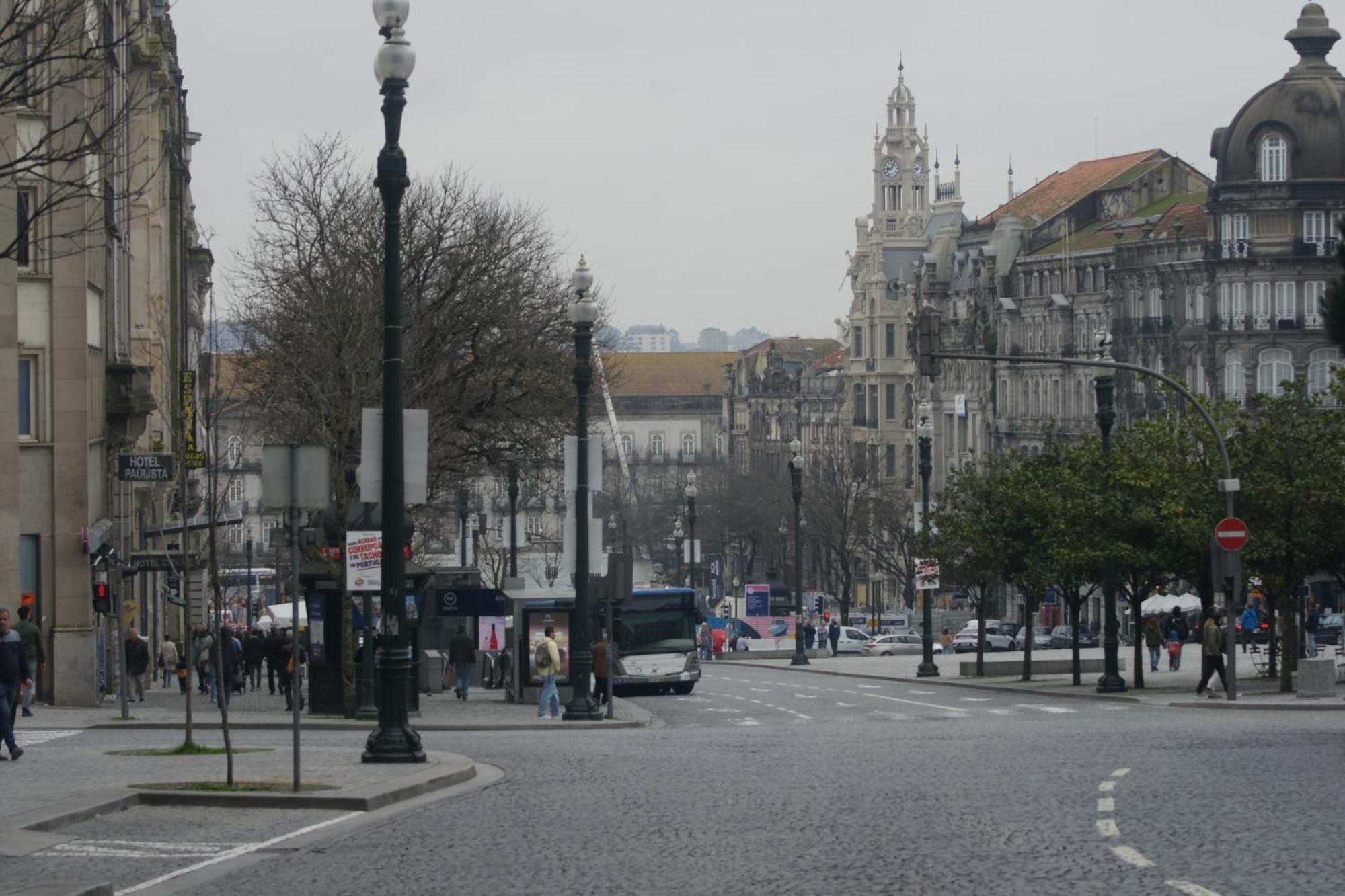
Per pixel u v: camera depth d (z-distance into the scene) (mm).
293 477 31578
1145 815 25672
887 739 43031
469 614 91500
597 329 102688
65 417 63188
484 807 28766
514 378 86312
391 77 36438
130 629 72750
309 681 60188
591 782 32156
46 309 63062
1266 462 68750
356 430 72312
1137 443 77562
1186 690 71812
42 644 53531
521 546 144750
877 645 145250
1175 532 69938
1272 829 24125
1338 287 61688
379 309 78250
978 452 195250
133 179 92812
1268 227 153750
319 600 60344
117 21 69312
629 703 75438
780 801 28562
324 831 26469
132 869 23312
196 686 89250
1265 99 154500
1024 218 194500
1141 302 165625
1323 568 68688
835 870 21500
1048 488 80688
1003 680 89625
